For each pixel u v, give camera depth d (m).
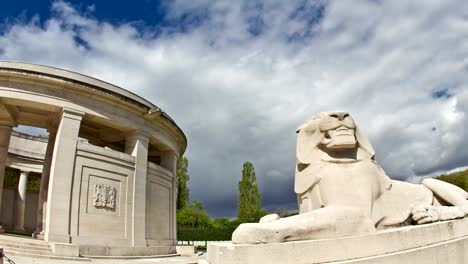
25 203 34.19
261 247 4.11
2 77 18.94
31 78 19.05
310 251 4.14
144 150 23.27
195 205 59.22
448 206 5.61
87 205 19.73
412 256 4.32
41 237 19.47
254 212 50.22
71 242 18.52
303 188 5.70
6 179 32.88
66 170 19.16
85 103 20.50
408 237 4.52
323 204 5.30
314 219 4.46
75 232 18.89
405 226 5.10
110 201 20.75
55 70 19.69
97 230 19.81
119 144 27.12
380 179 5.59
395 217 5.36
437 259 4.46
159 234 24.17
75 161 19.69
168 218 25.69
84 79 20.36
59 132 19.42
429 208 5.19
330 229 4.44
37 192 35.38
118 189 21.36
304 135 5.95
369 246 4.31
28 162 32.62
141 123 23.31
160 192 24.94
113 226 20.64
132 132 23.11
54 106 19.58
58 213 18.44
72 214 19.00
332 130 5.64
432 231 4.71
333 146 5.54
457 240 4.72
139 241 21.69
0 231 21.47
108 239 20.12
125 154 22.14
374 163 5.73
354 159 5.57
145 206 22.73
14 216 31.62
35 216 34.72
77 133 19.97
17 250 15.88
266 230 4.20
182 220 49.56
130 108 22.39
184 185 52.66
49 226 18.06
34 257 15.59
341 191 5.20
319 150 5.79
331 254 4.17
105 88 20.98
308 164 5.79
